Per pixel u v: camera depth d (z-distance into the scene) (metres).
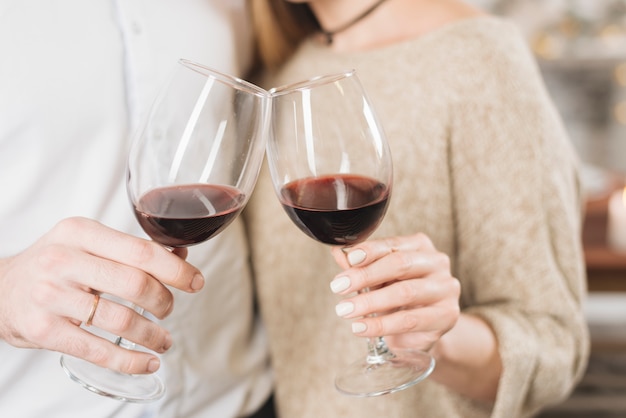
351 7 1.28
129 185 0.83
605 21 4.53
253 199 1.27
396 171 1.16
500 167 1.15
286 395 1.30
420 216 1.17
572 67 4.61
